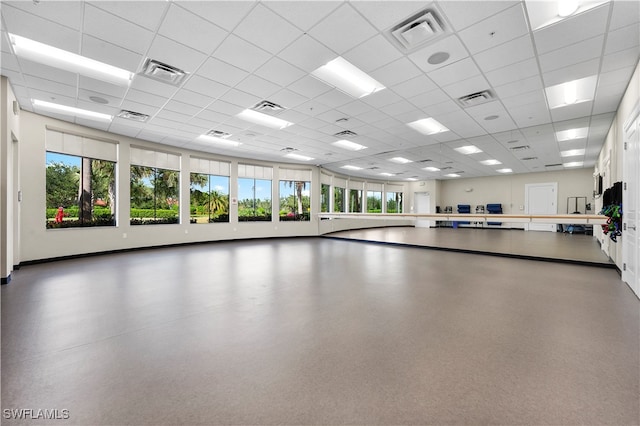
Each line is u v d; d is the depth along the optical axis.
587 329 2.59
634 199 3.78
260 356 2.14
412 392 1.71
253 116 5.94
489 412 1.54
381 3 2.67
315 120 6.03
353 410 1.56
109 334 2.53
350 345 2.31
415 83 4.27
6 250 4.20
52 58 3.67
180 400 1.66
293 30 3.06
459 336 2.46
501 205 13.34
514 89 4.47
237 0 2.62
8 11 2.73
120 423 1.48
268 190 11.03
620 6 2.64
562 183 11.98
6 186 4.18
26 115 5.49
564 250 7.34
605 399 1.64
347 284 4.22
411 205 16.98
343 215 10.51
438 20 2.89
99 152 6.84
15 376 1.89
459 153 9.29
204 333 2.55
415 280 4.46
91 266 5.52
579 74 3.96
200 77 4.11
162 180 8.40
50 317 2.92
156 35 3.14
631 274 3.96
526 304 3.29
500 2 2.64
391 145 8.35
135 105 5.19
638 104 3.46
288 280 4.46
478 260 6.32
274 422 1.48
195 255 6.95
